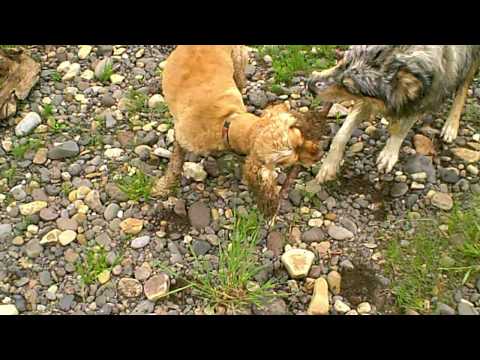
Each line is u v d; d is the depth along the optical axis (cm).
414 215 150
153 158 160
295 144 126
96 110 171
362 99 138
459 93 161
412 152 161
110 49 184
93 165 158
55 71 179
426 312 137
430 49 132
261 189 132
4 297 138
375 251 145
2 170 158
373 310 137
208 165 158
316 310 136
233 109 136
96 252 144
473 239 145
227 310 137
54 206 152
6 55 174
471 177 157
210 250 145
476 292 139
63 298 138
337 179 156
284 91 174
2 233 146
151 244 145
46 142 163
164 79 143
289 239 147
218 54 142
